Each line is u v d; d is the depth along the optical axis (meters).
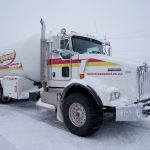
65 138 4.47
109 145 4.14
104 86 4.43
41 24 5.85
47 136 4.57
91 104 4.39
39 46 6.65
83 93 4.60
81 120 4.55
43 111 6.99
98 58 4.74
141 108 4.14
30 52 6.91
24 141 4.25
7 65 7.99
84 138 4.50
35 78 7.01
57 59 5.62
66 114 4.81
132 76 4.31
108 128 5.25
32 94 6.63
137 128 5.27
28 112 6.91
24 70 7.11
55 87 5.74
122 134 4.80
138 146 4.11
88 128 4.37
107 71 4.59
